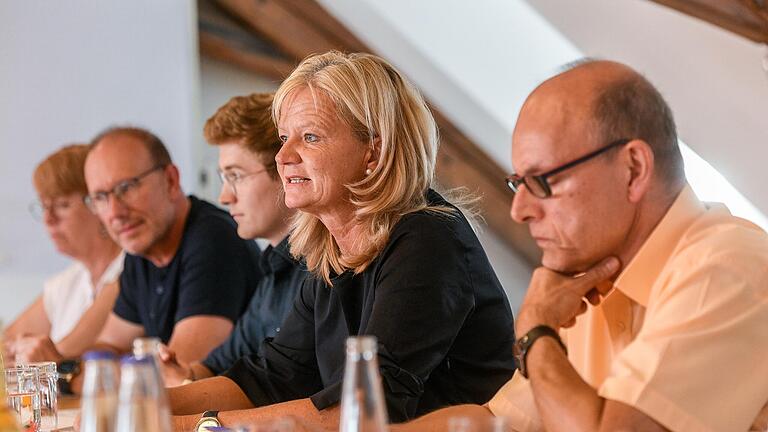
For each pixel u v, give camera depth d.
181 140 6.75
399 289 3.04
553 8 6.56
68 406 4.17
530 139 2.45
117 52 6.71
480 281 3.19
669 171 2.47
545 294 2.57
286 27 8.30
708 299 2.34
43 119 6.67
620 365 2.37
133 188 4.86
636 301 2.57
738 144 5.55
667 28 5.54
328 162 3.20
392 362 2.97
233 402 3.45
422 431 2.79
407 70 8.16
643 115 2.43
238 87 8.52
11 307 6.61
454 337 3.08
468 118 8.28
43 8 6.64
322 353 3.33
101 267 5.89
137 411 1.72
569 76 2.46
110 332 5.20
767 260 2.40
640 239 2.49
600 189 2.43
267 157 4.23
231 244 4.79
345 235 3.26
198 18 8.27
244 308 4.79
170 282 4.90
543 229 2.49
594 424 2.31
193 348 4.64
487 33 7.92
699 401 2.29
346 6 8.15
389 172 3.19
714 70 5.46
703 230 2.47
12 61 6.64
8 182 6.64
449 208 3.21
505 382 3.18
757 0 4.41
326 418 3.02
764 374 2.33
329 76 3.23
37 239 6.65
